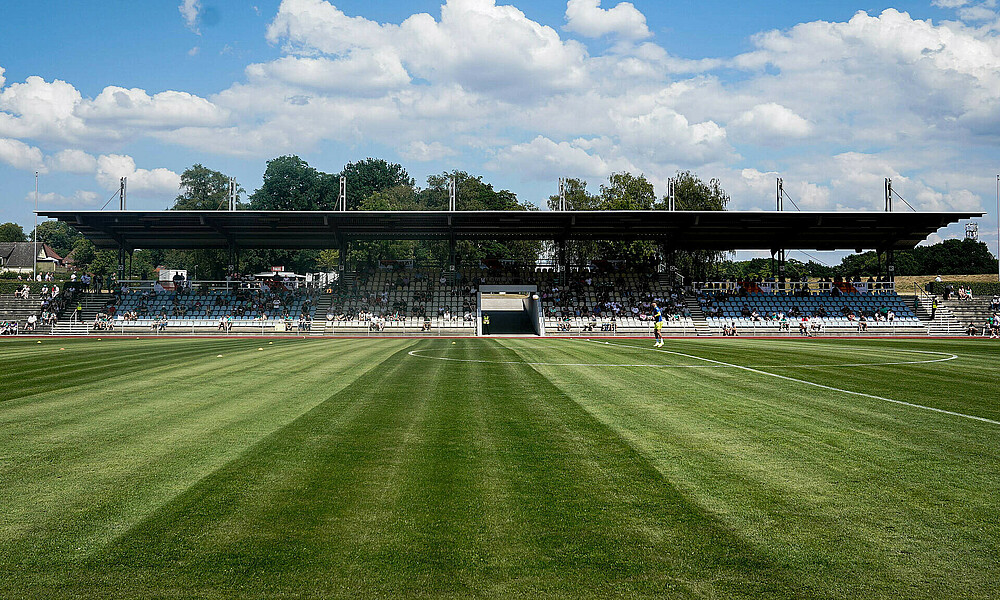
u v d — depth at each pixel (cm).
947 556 448
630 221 4841
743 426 877
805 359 1984
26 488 583
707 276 7669
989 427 873
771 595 394
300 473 634
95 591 395
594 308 5272
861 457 705
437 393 1195
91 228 5062
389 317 5078
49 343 2908
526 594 394
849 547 462
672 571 424
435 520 507
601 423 895
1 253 11019
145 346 2606
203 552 447
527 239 5416
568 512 527
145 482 601
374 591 396
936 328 4903
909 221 4750
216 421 898
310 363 1784
